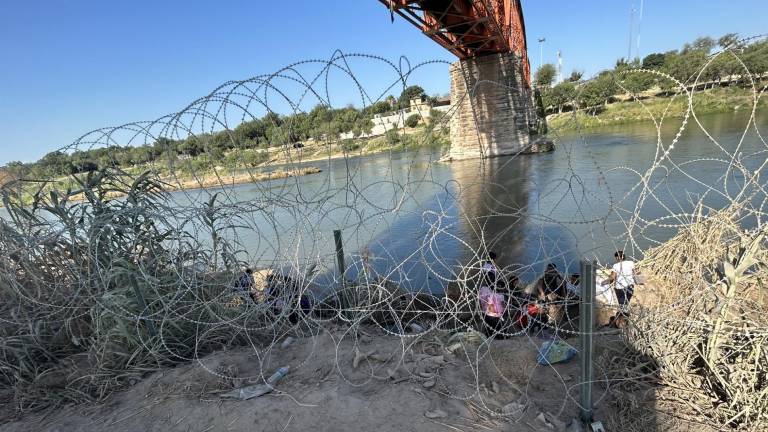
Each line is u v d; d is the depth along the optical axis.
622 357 3.39
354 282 4.48
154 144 3.87
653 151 23.80
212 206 4.19
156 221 4.53
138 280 3.81
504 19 31.02
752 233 2.95
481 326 4.53
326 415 2.85
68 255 4.19
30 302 3.92
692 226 3.70
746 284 3.19
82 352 3.96
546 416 2.89
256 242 7.68
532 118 29.70
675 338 3.21
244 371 3.52
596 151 27.34
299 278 4.07
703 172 14.99
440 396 3.03
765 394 2.71
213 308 4.13
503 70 28.94
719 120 34.38
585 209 12.63
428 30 20.88
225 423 2.85
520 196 15.64
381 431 2.68
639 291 4.45
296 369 3.50
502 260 9.70
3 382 3.66
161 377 3.45
